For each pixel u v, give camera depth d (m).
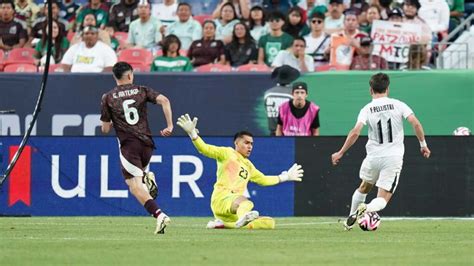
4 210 62.47
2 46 84.62
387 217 61.38
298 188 61.75
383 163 46.38
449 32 84.19
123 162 43.88
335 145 61.56
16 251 34.38
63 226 50.84
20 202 62.53
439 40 83.44
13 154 62.25
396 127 46.34
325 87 69.69
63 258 31.84
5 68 79.56
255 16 82.75
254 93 69.94
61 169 62.53
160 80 70.50
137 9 85.94
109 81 70.75
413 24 75.56
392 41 75.56
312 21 80.56
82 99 70.88
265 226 48.31
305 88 67.62
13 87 71.06
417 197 61.44
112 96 44.25
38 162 62.59
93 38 76.69
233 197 47.22
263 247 36.34
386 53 74.69
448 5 85.25
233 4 84.69
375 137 46.62
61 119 70.94
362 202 48.28
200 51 78.62
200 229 47.81
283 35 79.19
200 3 89.44
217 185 48.28
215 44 78.75
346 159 61.47
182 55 79.88
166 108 44.56
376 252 34.44
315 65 79.94
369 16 80.75
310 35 80.69
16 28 84.69
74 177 62.47
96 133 70.81
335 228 49.06
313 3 85.88
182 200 61.94
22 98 71.12
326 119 69.88
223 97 70.19
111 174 62.28
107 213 62.34
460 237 42.91
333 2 82.38
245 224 46.12
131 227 49.91
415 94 69.69
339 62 76.38
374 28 75.81
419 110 69.69
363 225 46.16
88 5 86.44
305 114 68.00
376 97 46.72
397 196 61.56
